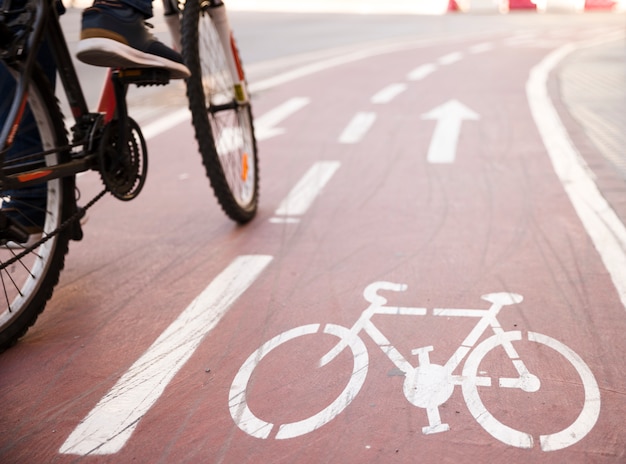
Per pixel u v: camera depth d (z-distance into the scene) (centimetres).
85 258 391
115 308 330
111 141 312
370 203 465
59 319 322
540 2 2598
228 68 424
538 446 224
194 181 535
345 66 1137
